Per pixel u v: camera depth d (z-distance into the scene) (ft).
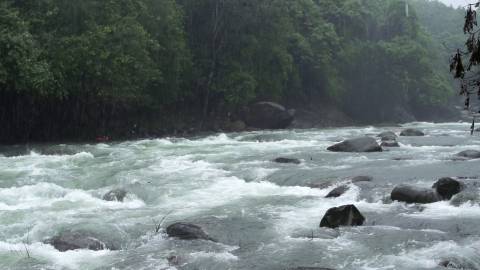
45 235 39.06
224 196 51.96
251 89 147.64
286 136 113.39
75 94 108.58
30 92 99.66
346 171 60.13
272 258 32.94
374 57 209.15
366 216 41.75
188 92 143.13
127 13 115.44
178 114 141.49
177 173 63.87
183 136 124.06
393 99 212.43
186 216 43.73
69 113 111.24
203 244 36.11
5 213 45.09
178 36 132.77
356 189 49.67
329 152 78.79
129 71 110.63
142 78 113.91
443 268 30.22
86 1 107.86
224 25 151.74
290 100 182.50
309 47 183.73
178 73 133.59
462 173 56.03
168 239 37.55
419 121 226.79
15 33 90.12
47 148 88.94
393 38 224.33
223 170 65.46
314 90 191.83
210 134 128.67
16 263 32.76
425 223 39.09
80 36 102.68
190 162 72.43
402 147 84.74
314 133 123.95
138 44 110.01
